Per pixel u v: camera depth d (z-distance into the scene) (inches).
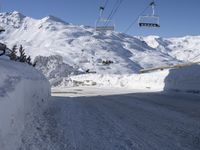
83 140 380.5
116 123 505.0
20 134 356.2
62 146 349.1
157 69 2261.3
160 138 390.6
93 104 834.8
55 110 671.1
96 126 476.7
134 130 443.8
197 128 453.1
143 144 359.3
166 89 1482.5
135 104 816.3
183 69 1430.9
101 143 365.7
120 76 2420.0
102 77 2716.5
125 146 351.3
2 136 278.7
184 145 353.7
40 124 461.7
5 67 479.5
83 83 2893.7
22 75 518.6
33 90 567.8
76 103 863.1
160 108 707.4
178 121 517.7
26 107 461.4
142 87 1913.1
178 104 784.3
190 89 1251.8
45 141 364.8
